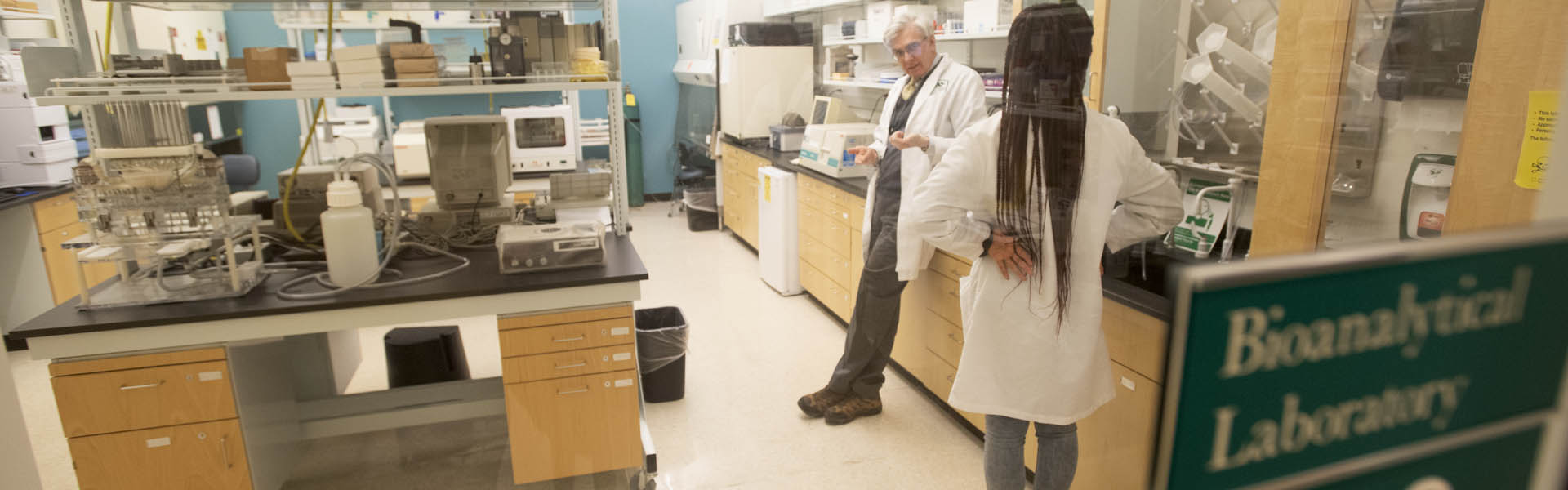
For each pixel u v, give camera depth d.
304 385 2.52
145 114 2.14
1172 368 0.25
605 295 2.07
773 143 4.67
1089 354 1.50
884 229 2.51
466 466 2.48
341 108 4.64
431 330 2.81
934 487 2.29
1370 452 0.27
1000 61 3.18
